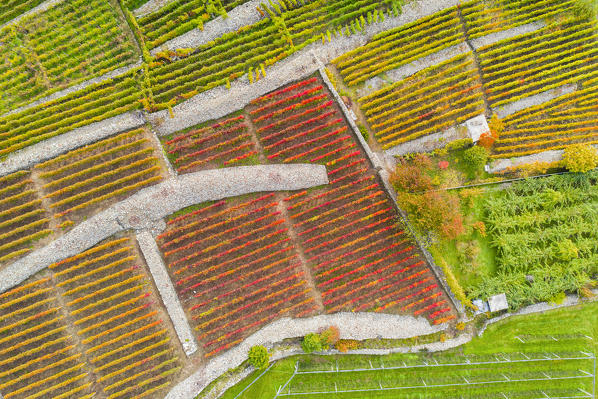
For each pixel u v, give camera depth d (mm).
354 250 33750
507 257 33969
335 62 35062
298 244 33938
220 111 33844
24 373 30375
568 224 35250
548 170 35156
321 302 33531
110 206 32625
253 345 32219
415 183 31344
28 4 33938
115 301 32031
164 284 32281
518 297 33594
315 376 32844
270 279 33188
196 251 32844
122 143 33000
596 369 34062
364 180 34656
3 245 31219
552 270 34312
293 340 32938
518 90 35625
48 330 31203
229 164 34062
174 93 34094
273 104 34250
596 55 36531
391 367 32938
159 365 31438
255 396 32188
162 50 34156
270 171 33875
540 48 36500
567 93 36219
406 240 33969
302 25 34750
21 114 32500
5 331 30625
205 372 31672
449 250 34594
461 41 35656
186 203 33250
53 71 33406
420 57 35281
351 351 32906
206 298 32781
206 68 34000
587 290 33688
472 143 34812
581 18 36219
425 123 34562
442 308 33844
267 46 34625
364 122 35281
